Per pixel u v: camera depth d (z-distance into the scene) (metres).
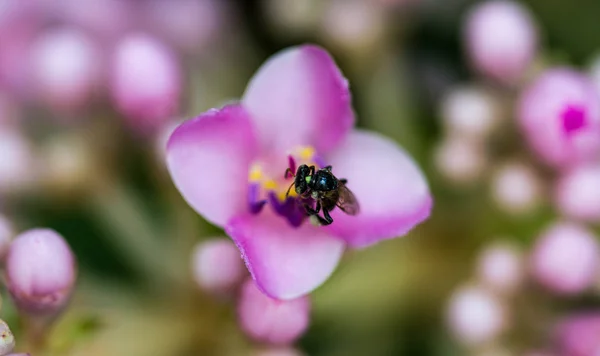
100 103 0.14
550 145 0.13
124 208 0.14
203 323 0.14
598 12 0.16
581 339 0.14
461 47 0.16
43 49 0.14
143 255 0.14
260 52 0.16
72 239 0.15
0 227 0.13
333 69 0.12
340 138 0.12
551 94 0.13
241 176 0.12
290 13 0.16
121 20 0.15
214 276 0.13
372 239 0.12
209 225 0.14
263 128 0.12
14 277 0.12
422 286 0.15
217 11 0.16
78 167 0.14
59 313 0.12
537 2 0.17
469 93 0.15
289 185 0.12
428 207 0.12
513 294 0.14
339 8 0.15
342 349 0.15
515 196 0.14
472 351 0.14
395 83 0.15
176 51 0.16
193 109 0.14
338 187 0.12
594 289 0.14
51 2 0.15
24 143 0.14
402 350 0.15
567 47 0.17
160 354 0.14
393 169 0.12
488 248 0.14
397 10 0.15
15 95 0.15
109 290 0.14
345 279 0.14
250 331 0.13
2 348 0.12
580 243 0.13
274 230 0.12
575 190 0.14
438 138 0.15
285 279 0.12
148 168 0.15
